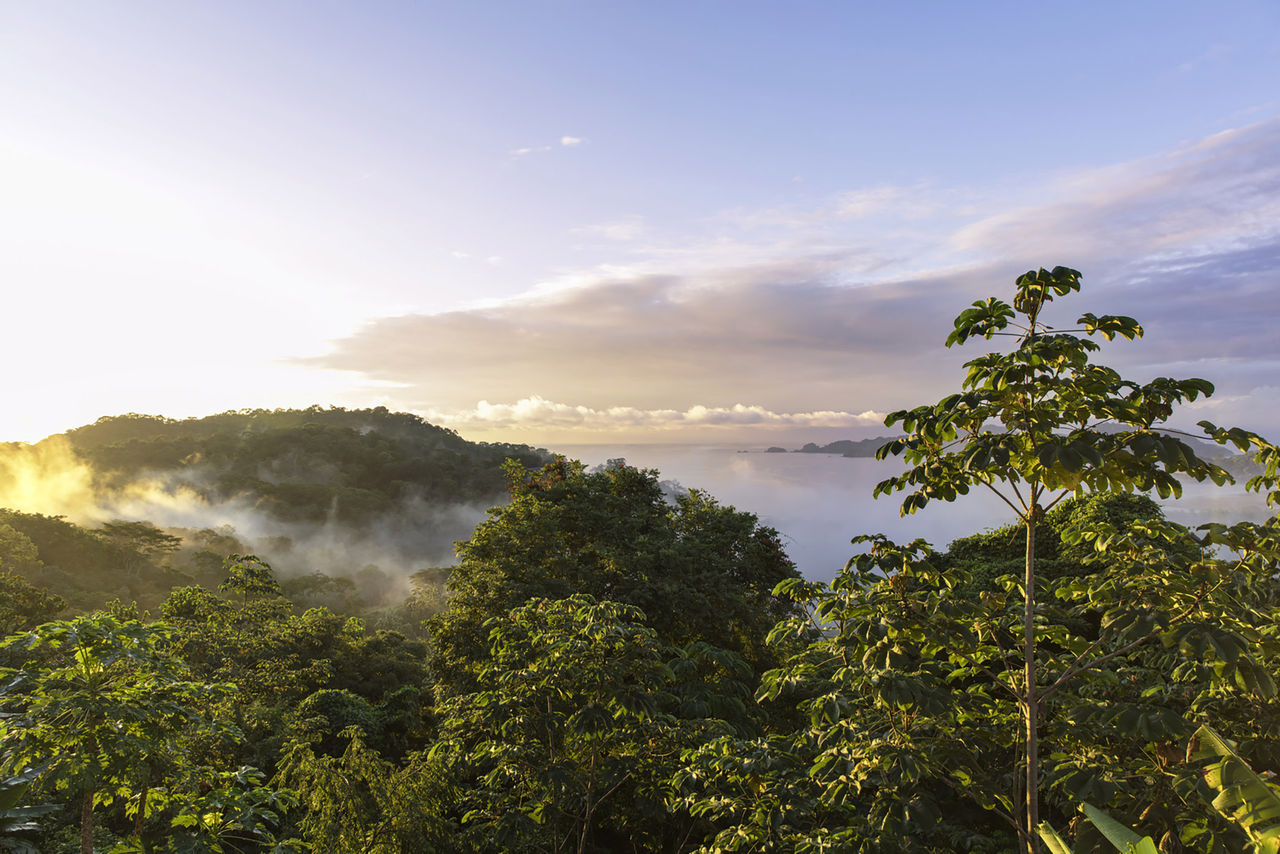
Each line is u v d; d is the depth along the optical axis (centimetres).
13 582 2930
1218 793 310
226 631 1966
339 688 2486
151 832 605
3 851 320
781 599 1945
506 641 788
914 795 394
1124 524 428
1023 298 378
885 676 381
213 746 773
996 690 539
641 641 682
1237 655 311
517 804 731
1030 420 351
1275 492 373
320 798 670
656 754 718
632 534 1805
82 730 357
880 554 407
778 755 513
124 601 5672
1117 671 479
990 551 1163
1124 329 357
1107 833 296
